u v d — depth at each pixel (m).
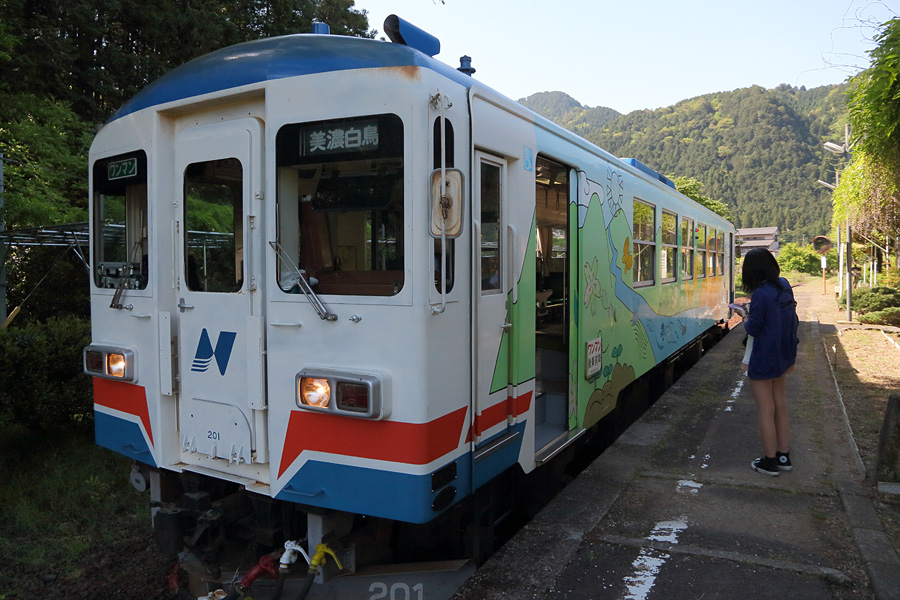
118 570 4.20
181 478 3.71
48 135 8.20
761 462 4.84
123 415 3.96
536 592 3.19
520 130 3.97
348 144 3.03
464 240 3.24
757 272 4.76
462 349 3.23
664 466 5.06
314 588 3.30
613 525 3.97
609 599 3.12
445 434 3.06
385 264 2.98
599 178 5.45
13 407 5.62
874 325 15.95
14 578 4.03
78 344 6.00
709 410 6.80
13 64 8.58
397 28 3.39
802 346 11.91
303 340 3.13
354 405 2.91
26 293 8.75
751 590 3.18
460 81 3.32
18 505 4.86
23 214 7.18
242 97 3.37
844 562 3.45
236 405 3.38
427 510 2.91
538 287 5.59
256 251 3.27
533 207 4.14
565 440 4.74
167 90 3.59
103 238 4.12
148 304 3.72
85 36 10.27
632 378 6.59
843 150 19.14
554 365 5.14
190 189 3.60
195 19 10.99
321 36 3.40
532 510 4.80
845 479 4.67
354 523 3.42
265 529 3.46
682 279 9.23
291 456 3.18
